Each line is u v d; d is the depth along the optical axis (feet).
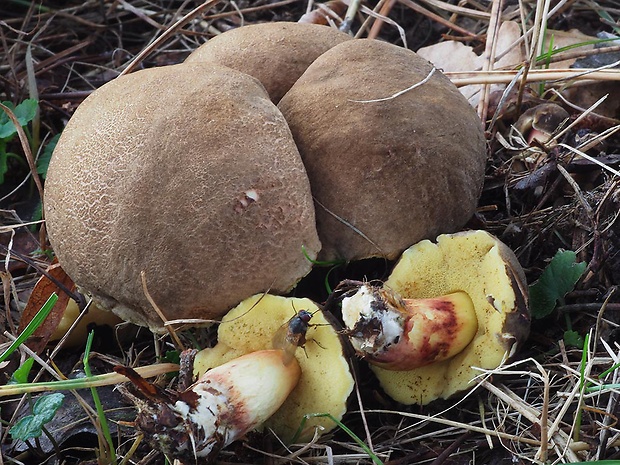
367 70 0.86
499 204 1.03
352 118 0.83
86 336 0.96
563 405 0.79
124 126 0.81
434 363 0.81
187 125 0.79
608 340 0.87
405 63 0.89
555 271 0.89
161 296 0.79
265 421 0.82
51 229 0.85
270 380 0.77
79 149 0.83
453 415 0.84
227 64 0.94
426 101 0.85
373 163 0.82
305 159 0.83
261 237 0.78
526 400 0.84
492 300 0.79
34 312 0.94
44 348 0.94
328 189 0.82
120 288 0.80
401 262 0.82
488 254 0.80
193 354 0.78
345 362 0.78
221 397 0.74
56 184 0.85
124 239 0.79
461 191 0.85
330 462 0.77
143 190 0.78
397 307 0.77
